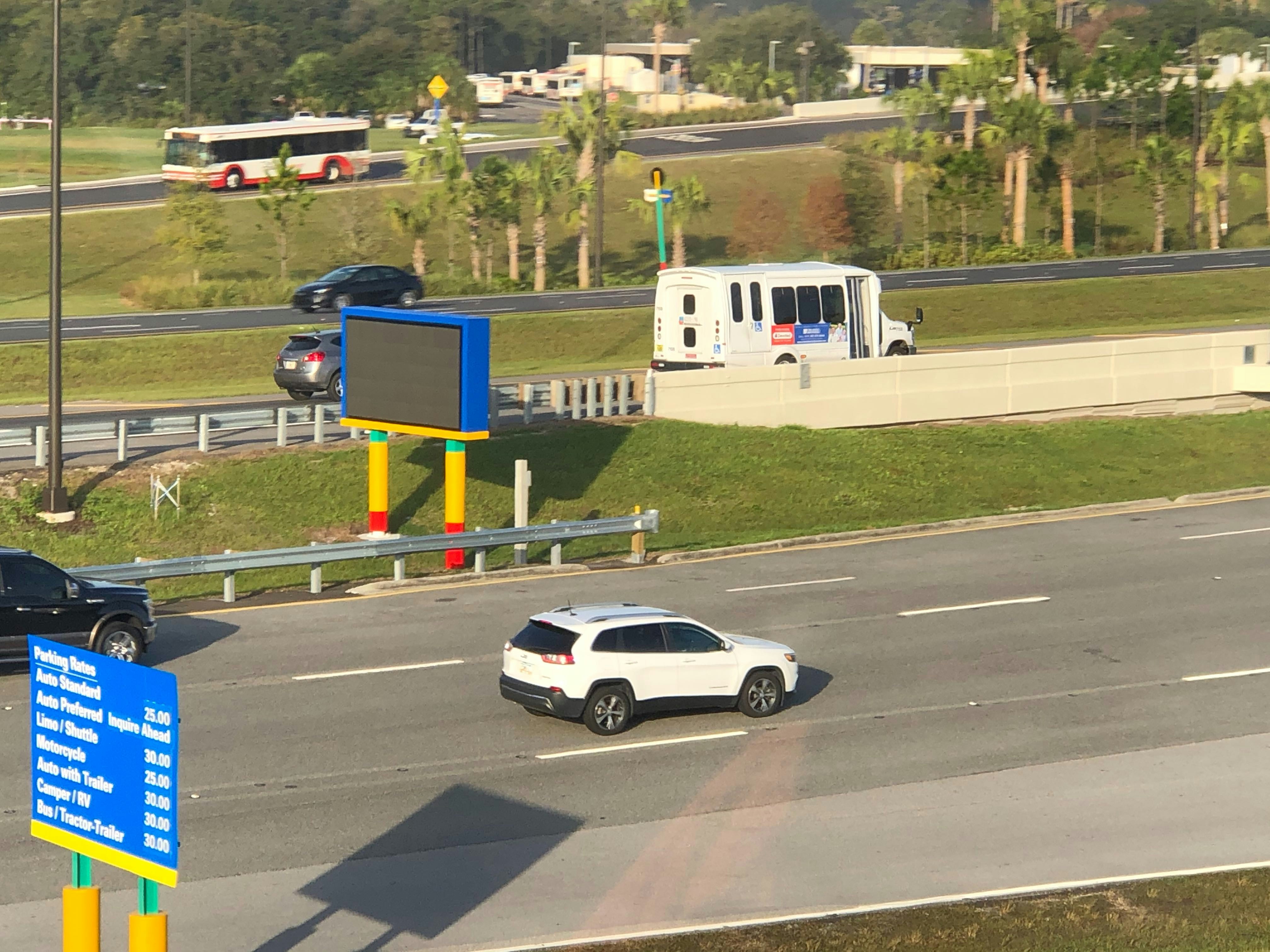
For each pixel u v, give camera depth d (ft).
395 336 99.09
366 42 427.33
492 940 46.78
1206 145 297.12
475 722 68.13
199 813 56.80
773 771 63.05
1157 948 46.11
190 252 233.35
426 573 98.94
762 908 49.67
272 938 46.73
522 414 127.44
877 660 79.61
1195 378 149.89
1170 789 61.93
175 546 99.66
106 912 48.37
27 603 70.38
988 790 61.36
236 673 74.23
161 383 155.33
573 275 256.11
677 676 67.77
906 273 237.04
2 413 129.29
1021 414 141.90
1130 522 116.67
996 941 46.50
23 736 63.67
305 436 116.78
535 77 508.12
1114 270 238.27
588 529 99.50
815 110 383.86
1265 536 110.63
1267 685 76.07
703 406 127.34
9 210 260.42
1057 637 84.23
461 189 242.78
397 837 55.11
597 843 55.01
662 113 392.27
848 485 122.21
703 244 279.69
